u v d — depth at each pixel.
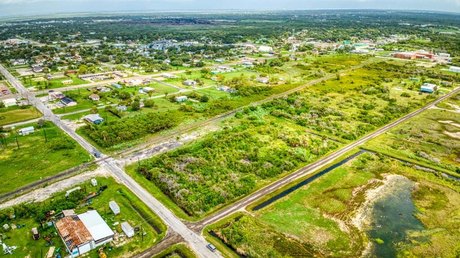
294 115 138.00
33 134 114.69
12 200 77.81
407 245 66.75
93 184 83.94
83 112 137.25
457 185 88.50
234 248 64.56
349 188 86.50
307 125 127.94
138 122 123.31
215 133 118.62
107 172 91.06
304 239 67.62
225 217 73.19
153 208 75.75
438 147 111.50
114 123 122.25
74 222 67.19
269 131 120.56
